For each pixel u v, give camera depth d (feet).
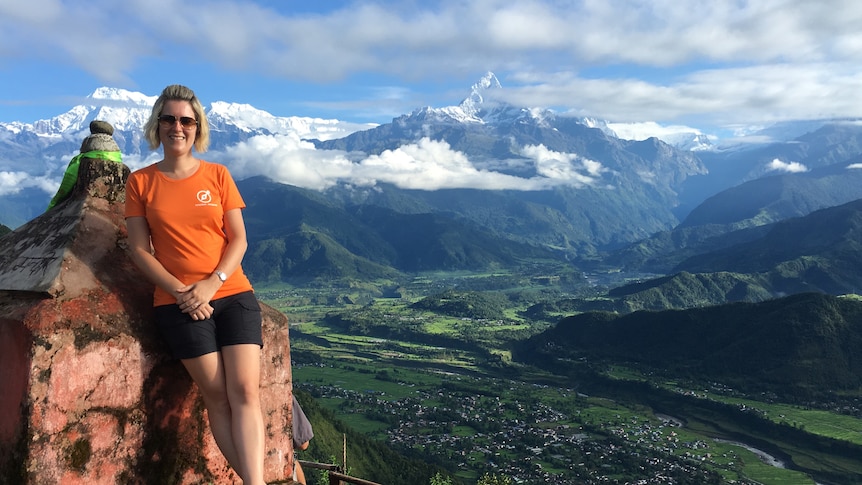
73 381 10.57
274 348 14.08
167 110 11.34
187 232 11.31
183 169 11.78
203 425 12.59
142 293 12.03
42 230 12.28
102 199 12.69
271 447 14.02
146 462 11.64
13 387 10.30
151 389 11.68
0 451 10.43
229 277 11.68
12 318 10.37
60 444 10.41
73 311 10.72
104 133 13.26
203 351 11.14
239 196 12.19
